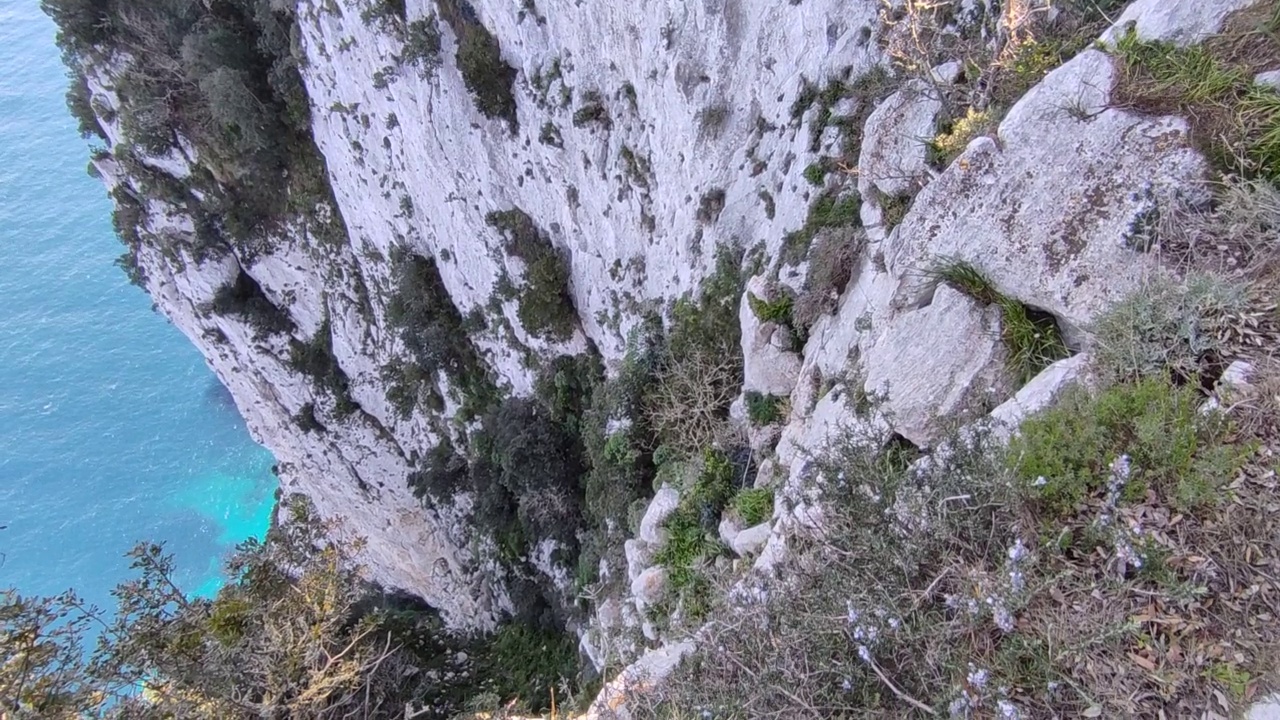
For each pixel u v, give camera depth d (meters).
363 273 30.03
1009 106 7.95
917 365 7.92
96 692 12.86
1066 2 7.87
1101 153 6.62
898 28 10.18
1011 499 5.93
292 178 29.08
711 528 14.00
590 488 21.66
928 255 7.73
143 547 15.87
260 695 14.60
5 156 67.31
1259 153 5.93
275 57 26.47
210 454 52.91
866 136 10.00
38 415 53.12
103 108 28.14
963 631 5.83
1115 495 5.37
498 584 29.75
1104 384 6.09
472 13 20.14
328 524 22.81
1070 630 5.28
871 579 6.59
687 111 15.63
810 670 6.62
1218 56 6.38
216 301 31.47
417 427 31.56
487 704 19.31
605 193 19.81
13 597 12.47
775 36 13.53
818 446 9.57
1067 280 6.71
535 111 20.05
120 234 31.28
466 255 24.73
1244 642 4.79
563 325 23.55
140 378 55.84
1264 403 5.36
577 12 17.39
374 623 18.53
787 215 13.56
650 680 9.37
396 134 23.94
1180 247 6.16
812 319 12.33
